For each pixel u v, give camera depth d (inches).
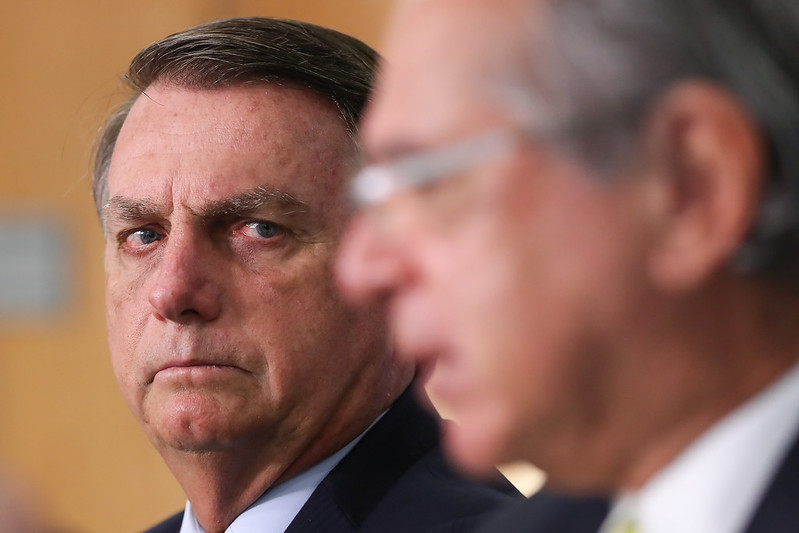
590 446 115.5
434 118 110.4
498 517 177.2
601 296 108.0
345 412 237.1
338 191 232.5
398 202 114.3
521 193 108.0
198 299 222.5
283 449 231.8
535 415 112.5
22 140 674.2
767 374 112.2
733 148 103.3
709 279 107.5
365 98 238.5
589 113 106.0
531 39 108.2
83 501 667.4
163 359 225.0
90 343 671.1
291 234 229.8
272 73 233.8
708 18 105.8
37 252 666.8
